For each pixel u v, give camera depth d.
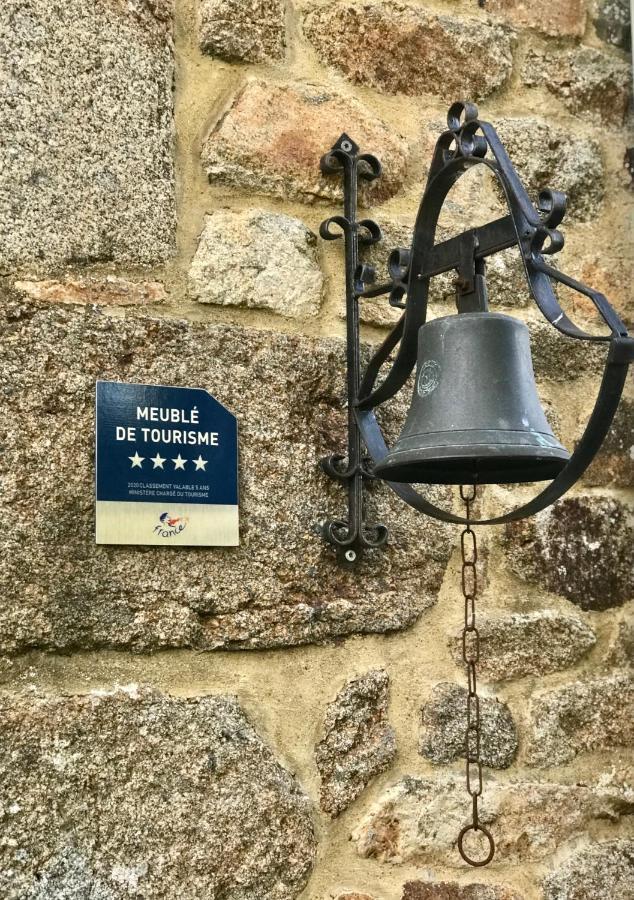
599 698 1.75
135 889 1.36
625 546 1.84
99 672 1.39
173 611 1.44
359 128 1.70
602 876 1.70
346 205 1.65
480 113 1.82
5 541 1.34
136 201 1.49
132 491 1.42
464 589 1.52
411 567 1.64
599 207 1.91
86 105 1.46
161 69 1.54
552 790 1.69
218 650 1.47
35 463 1.37
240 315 1.56
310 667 1.54
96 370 1.43
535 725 1.69
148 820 1.38
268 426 1.55
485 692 1.67
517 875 1.64
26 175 1.41
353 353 1.61
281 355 1.57
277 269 1.59
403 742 1.59
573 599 1.77
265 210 1.60
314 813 1.50
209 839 1.42
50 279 1.42
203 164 1.57
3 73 1.40
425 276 1.45
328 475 1.59
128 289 1.47
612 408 1.21
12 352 1.38
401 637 1.62
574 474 1.28
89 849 1.34
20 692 1.34
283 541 1.53
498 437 1.26
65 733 1.35
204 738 1.44
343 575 1.58
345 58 1.70
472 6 1.84
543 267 1.27
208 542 1.47
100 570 1.40
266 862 1.45
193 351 1.50
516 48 1.87
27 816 1.31
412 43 1.77
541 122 1.87
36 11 1.44
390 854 1.55
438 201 1.44
